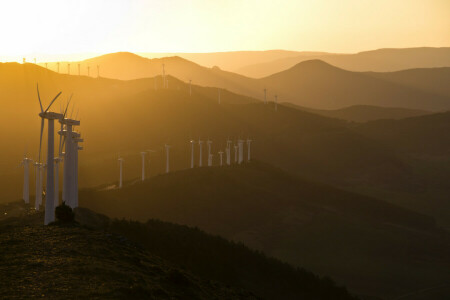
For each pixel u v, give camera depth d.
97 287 34.00
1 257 39.84
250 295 50.00
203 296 40.84
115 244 47.66
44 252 41.62
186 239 77.38
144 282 37.53
